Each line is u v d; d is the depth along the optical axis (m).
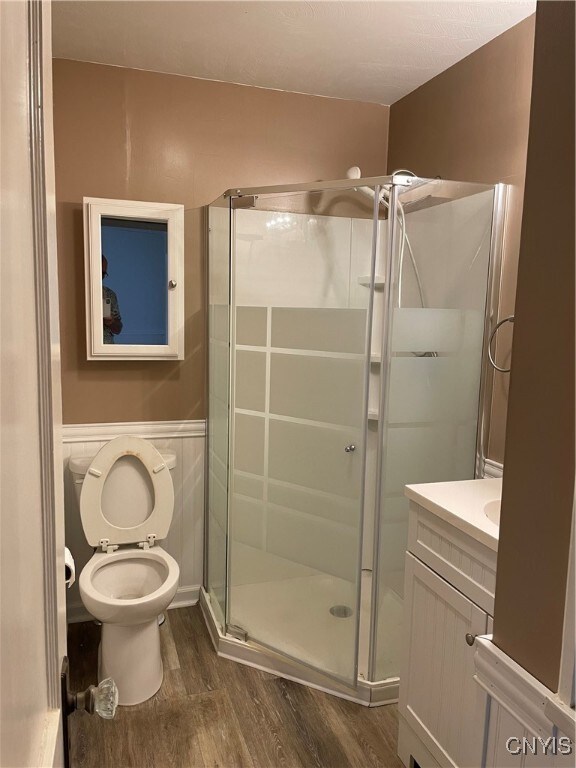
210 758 1.78
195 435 2.69
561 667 0.79
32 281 0.48
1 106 0.36
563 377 0.77
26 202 0.45
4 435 0.36
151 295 2.50
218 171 2.57
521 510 0.86
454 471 2.22
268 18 1.97
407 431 2.11
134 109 2.42
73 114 2.34
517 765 1.07
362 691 2.05
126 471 2.33
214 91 2.52
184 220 2.54
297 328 2.23
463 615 1.51
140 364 2.56
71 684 2.11
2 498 0.35
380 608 2.07
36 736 0.47
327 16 1.95
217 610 2.51
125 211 2.37
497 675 0.91
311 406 2.23
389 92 2.63
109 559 2.25
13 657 0.38
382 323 2.04
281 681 2.17
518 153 2.00
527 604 0.85
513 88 2.01
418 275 2.04
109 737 1.86
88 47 2.21
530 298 0.82
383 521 2.08
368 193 2.01
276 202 2.18
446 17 1.95
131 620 1.94
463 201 2.06
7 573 0.37
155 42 2.17
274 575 2.35
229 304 2.27
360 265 2.06
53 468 0.55
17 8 0.42
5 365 0.37
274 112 2.62
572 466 0.76
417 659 1.74
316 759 1.79
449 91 2.35
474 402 2.22
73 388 2.48
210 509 2.66
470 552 1.50
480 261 2.13
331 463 2.19
